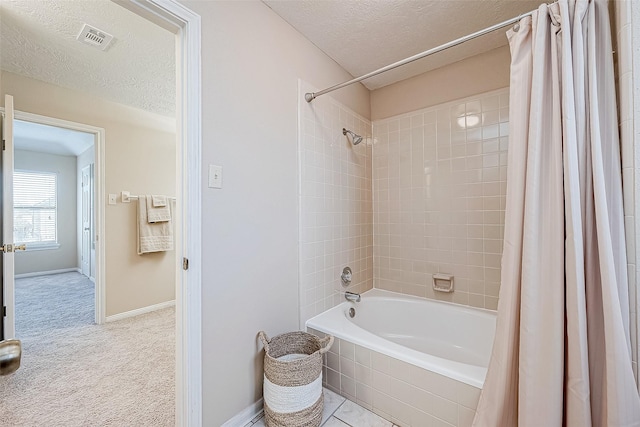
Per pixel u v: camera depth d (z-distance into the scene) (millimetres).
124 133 3016
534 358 1024
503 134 1937
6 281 1822
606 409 913
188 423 1177
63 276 5090
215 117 1283
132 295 3053
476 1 1533
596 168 950
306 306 1807
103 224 2850
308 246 1827
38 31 1762
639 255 918
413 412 1364
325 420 1436
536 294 1042
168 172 3396
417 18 1669
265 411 1366
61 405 1561
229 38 1351
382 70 1560
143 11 1091
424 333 2117
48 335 2516
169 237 3307
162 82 2455
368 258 2502
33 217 5188
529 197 1071
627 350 888
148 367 1970
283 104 1656
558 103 1043
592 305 973
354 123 2334
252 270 1462
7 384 1760
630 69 942
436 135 2221
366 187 2488
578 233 958
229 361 1342
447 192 2172
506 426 1112
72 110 2613
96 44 1907
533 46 1107
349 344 1596
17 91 2293
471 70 2062
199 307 1205
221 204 1310
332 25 1724
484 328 1891
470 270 2074
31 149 5023
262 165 1520
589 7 1019
